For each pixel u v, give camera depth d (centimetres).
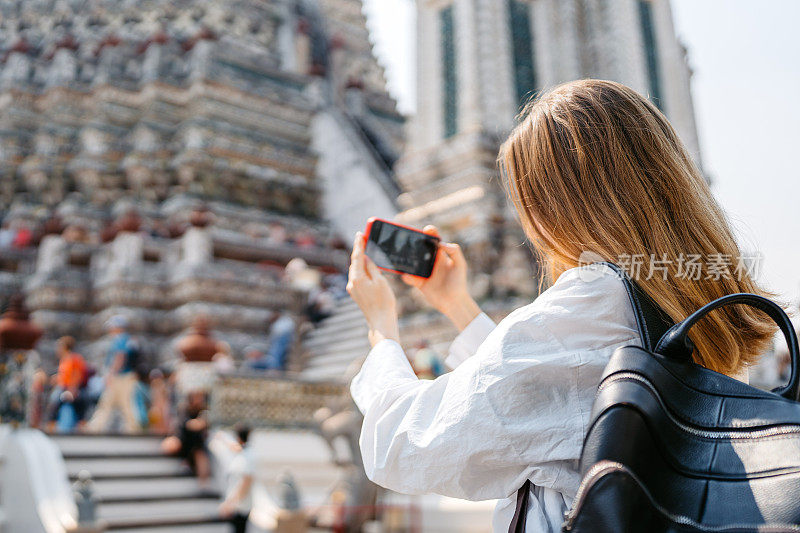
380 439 117
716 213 120
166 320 1689
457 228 1444
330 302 1669
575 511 89
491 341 110
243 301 1717
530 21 1992
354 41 3425
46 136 2280
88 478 701
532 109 132
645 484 89
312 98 2530
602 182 116
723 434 92
